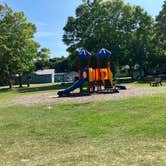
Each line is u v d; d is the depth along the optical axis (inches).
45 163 302.4
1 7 2130.9
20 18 2166.6
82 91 1141.1
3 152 351.3
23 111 698.8
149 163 284.7
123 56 2277.3
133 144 349.4
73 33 2265.0
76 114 602.9
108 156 311.6
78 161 302.2
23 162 310.7
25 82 3732.8
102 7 2257.6
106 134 409.1
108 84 1189.7
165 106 609.3
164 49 2377.0
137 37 2304.4
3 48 2059.5
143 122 468.8
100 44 2228.1
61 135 422.6
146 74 2534.5
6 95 1378.0
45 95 1190.9
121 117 531.5
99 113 592.4
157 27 2346.2
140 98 770.8
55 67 4512.8
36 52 2268.7
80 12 2260.1
